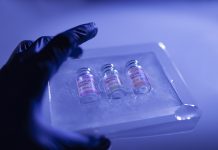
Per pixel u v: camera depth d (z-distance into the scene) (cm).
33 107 17
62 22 28
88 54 25
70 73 23
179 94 22
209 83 24
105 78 22
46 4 29
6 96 17
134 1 30
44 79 18
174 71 24
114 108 21
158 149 20
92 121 20
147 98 21
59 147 17
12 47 25
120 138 20
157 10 30
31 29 27
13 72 19
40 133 16
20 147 16
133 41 27
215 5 30
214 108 22
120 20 29
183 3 31
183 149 20
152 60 24
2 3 29
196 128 21
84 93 21
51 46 20
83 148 18
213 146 20
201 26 28
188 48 26
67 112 20
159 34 28
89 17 29
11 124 16
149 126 20
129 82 22
